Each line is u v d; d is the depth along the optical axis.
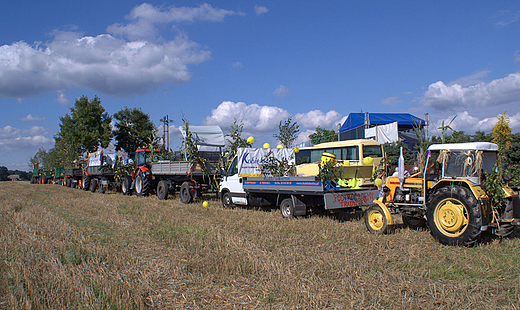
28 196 18.19
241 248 6.21
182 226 8.42
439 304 3.91
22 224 8.78
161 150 18.62
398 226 8.42
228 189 12.33
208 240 6.83
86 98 45.66
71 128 44.53
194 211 11.41
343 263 5.38
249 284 4.56
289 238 7.05
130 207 12.37
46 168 46.47
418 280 4.62
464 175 6.55
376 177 10.59
